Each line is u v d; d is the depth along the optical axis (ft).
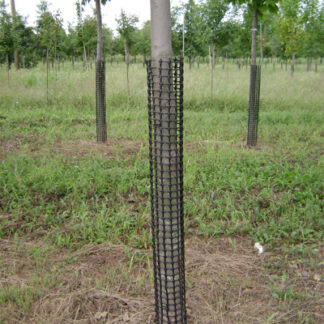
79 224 13.47
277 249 12.00
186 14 62.03
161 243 7.46
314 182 16.98
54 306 9.31
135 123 30.27
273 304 9.39
